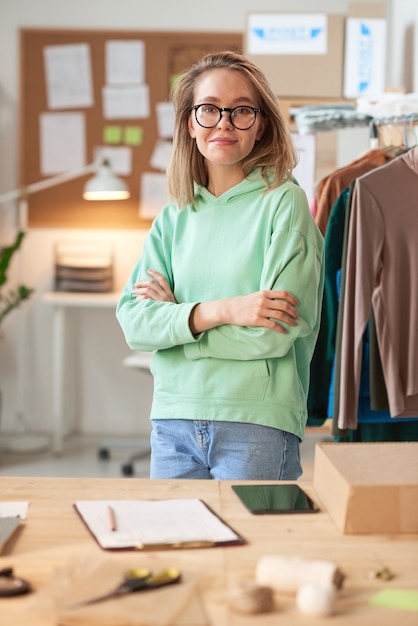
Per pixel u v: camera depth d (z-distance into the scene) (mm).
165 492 1677
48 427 6078
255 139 2152
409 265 2787
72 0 5859
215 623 1133
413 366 2795
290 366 2051
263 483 1741
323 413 3023
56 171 5957
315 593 1158
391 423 3016
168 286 2195
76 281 5844
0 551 1354
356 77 4570
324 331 2998
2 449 5613
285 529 1479
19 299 5387
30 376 6066
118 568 1272
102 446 5508
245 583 1211
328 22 4543
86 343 6055
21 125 5918
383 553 1377
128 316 2162
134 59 5867
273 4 5816
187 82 2182
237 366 2037
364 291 2764
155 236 2277
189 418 2064
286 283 2014
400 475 1508
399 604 1193
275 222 2066
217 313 2004
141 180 5938
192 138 2201
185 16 5844
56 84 5902
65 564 1315
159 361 2150
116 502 1589
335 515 1513
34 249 5996
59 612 1138
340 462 1581
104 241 5977
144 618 1124
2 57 5902
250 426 2020
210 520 1505
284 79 4574
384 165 2809
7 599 1195
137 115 5914
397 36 5336
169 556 1351
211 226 2146
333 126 3506
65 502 1606
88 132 5930
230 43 5828
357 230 2768
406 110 3320
